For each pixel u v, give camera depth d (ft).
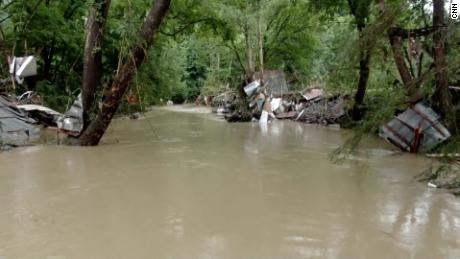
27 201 19.69
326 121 62.54
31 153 33.22
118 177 24.80
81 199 20.04
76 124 38.27
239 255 13.76
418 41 33.60
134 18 38.29
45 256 13.64
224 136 47.01
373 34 23.08
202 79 152.76
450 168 24.16
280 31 95.25
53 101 58.08
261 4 80.02
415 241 14.97
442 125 31.27
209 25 71.67
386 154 33.71
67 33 63.41
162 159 31.07
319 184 23.38
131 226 16.39
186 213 18.03
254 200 20.07
